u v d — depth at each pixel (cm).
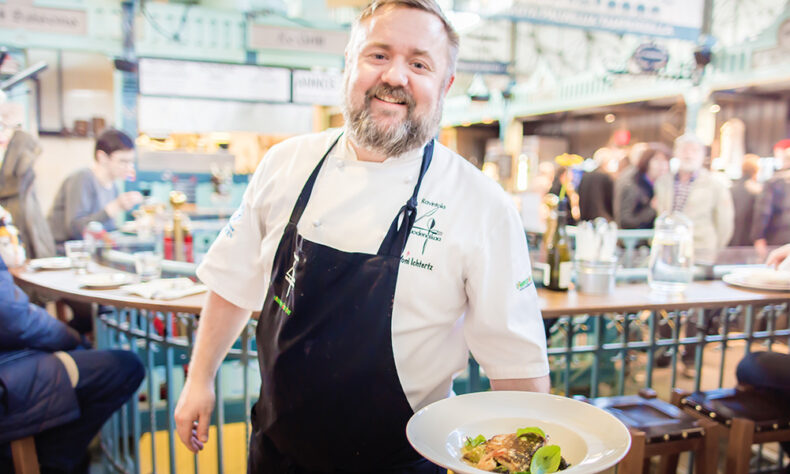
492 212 114
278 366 114
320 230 114
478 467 85
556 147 847
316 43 502
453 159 121
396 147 107
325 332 111
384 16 104
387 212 113
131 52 507
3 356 203
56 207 454
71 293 234
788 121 654
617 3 406
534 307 117
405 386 113
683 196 445
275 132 583
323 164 118
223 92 538
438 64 107
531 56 762
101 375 220
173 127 560
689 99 618
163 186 561
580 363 314
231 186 585
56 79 524
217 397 222
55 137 532
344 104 112
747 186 487
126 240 343
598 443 87
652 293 233
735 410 198
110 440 280
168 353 231
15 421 196
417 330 112
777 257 251
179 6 516
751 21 583
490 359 115
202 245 394
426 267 111
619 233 388
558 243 232
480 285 112
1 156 434
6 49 491
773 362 218
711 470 186
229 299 128
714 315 261
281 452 121
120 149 460
